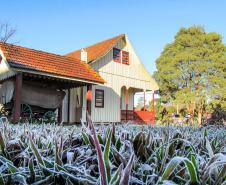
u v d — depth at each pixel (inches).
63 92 561.3
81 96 705.0
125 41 861.2
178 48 1216.8
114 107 804.0
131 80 866.8
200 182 36.3
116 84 821.9
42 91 525.3
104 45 813.9
